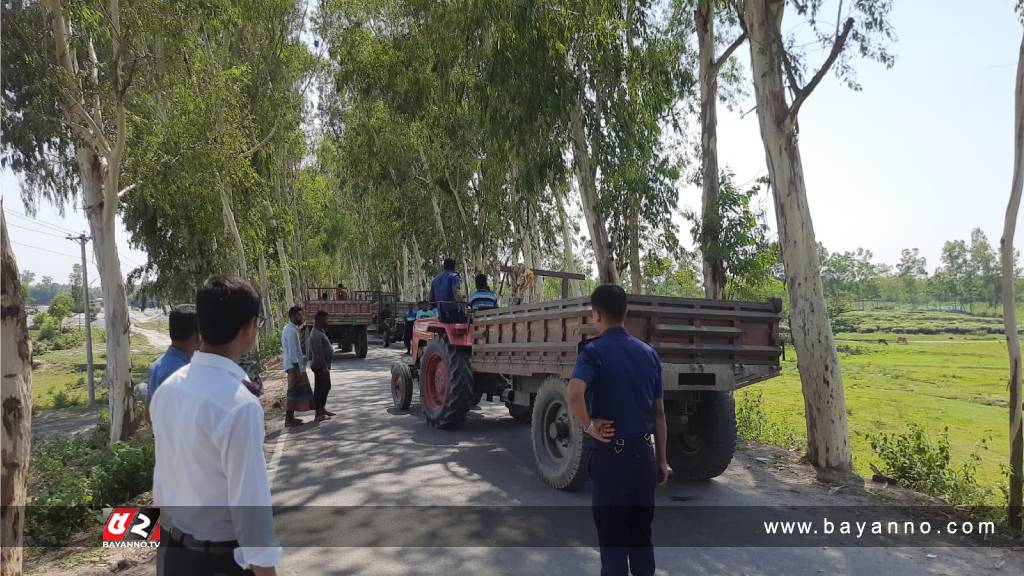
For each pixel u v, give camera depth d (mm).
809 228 7590
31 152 15328
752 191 11820
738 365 6234
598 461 3410
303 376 10078
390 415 10898
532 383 7555
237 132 15031
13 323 3336
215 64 16234
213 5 13664
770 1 7789
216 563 2012
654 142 14961
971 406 23031
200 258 23594
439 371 9781
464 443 8594
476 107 14680
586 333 5898
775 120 7684
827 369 7391
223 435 1942
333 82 30062
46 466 10062
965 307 172125
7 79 11359
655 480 3445
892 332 109188
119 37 10922
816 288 7492
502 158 16375
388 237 36281
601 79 12812
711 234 11773
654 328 5934
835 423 7367
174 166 13461
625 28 12555
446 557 4660
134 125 13398
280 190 33156
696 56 14555
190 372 2090
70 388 49250
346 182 36438
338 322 22453
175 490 2043
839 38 7316
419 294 35844
